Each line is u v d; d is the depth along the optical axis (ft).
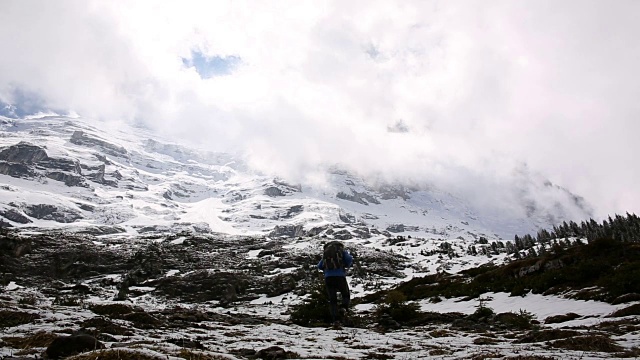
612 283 53.78
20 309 34.88
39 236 214.90
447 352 23.08
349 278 167.32
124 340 24.72
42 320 30.96
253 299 132.57
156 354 14.67
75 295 102.63
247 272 170.60
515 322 42.60
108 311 42.50
